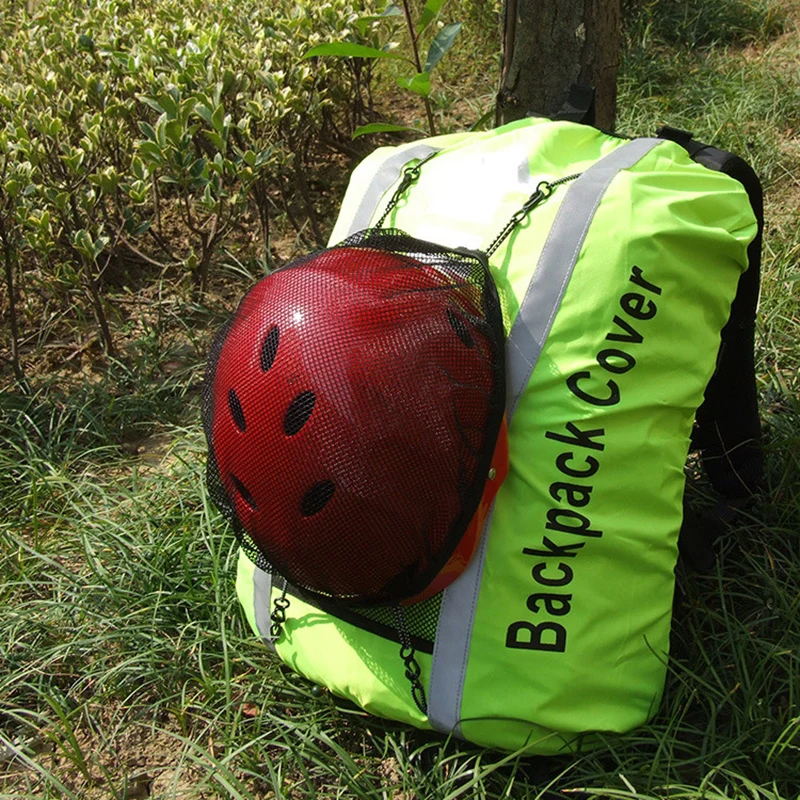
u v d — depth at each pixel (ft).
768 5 18.15
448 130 15.38
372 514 5.45
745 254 6.59
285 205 12.64
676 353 6.19
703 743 6.46
